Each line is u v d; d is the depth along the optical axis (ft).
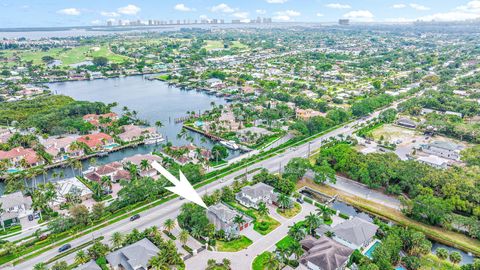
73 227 446.19
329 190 573.74
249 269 379.14
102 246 392.27
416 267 376.07
